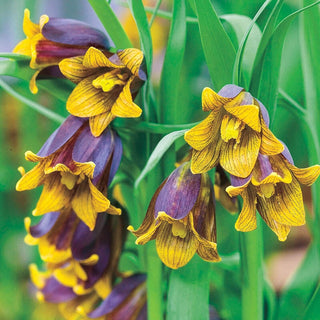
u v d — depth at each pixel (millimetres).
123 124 409
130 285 446
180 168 392
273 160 370
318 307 445
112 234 438
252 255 423
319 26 430
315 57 434
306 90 442
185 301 422
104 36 410
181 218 382
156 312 433
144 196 437
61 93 421
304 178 367
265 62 404
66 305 469
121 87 398
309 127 441
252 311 429
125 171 435
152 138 420
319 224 454
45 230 425
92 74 396
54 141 392
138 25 397
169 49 416
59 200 394
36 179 391
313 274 478
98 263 436
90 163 380
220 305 515
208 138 370
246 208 366
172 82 419
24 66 412
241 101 370
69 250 426
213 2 588
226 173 412
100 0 403
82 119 397
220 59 405
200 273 422
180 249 387
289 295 481
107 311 440
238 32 420
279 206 375
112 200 435
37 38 402
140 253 459
